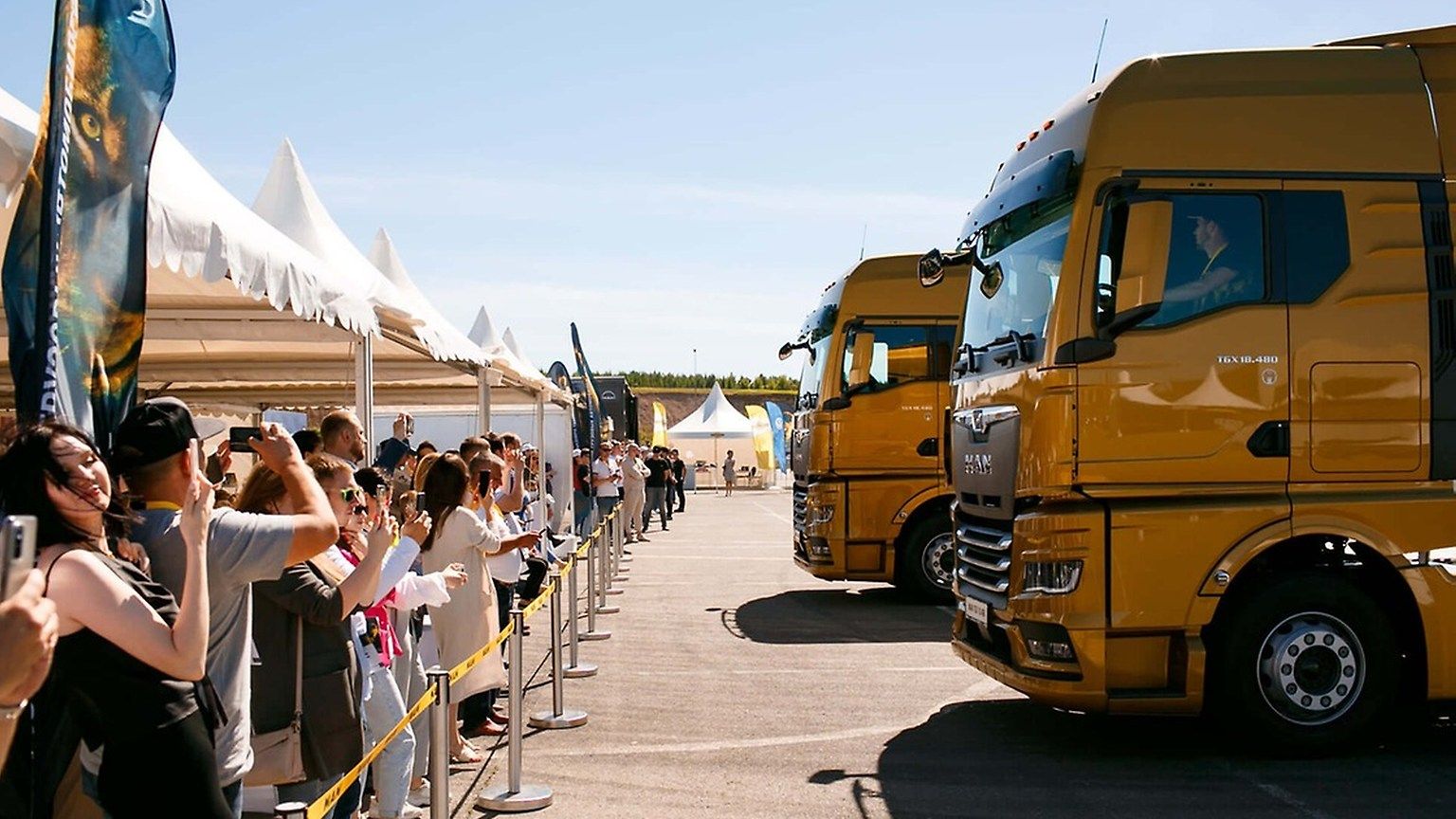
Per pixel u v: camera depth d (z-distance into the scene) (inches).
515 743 256.4
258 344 505.4
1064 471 266.4
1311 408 270.5
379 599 212.8
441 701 191.2
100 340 146.4
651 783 270.4
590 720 335.3
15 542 89.1
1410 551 269.3
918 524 533.6
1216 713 277.1
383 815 217.5
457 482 284.7
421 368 597.3
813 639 471.5
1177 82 277.3
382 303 348.2
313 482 153.9
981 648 303.6
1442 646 269.9
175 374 602.9
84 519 120.6
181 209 205.8
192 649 120.3
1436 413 272.5
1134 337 268.7
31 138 161.2
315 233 383.2
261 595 177.8
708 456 2625.5
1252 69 279.6
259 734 177.9
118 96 149.3
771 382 4370.1
